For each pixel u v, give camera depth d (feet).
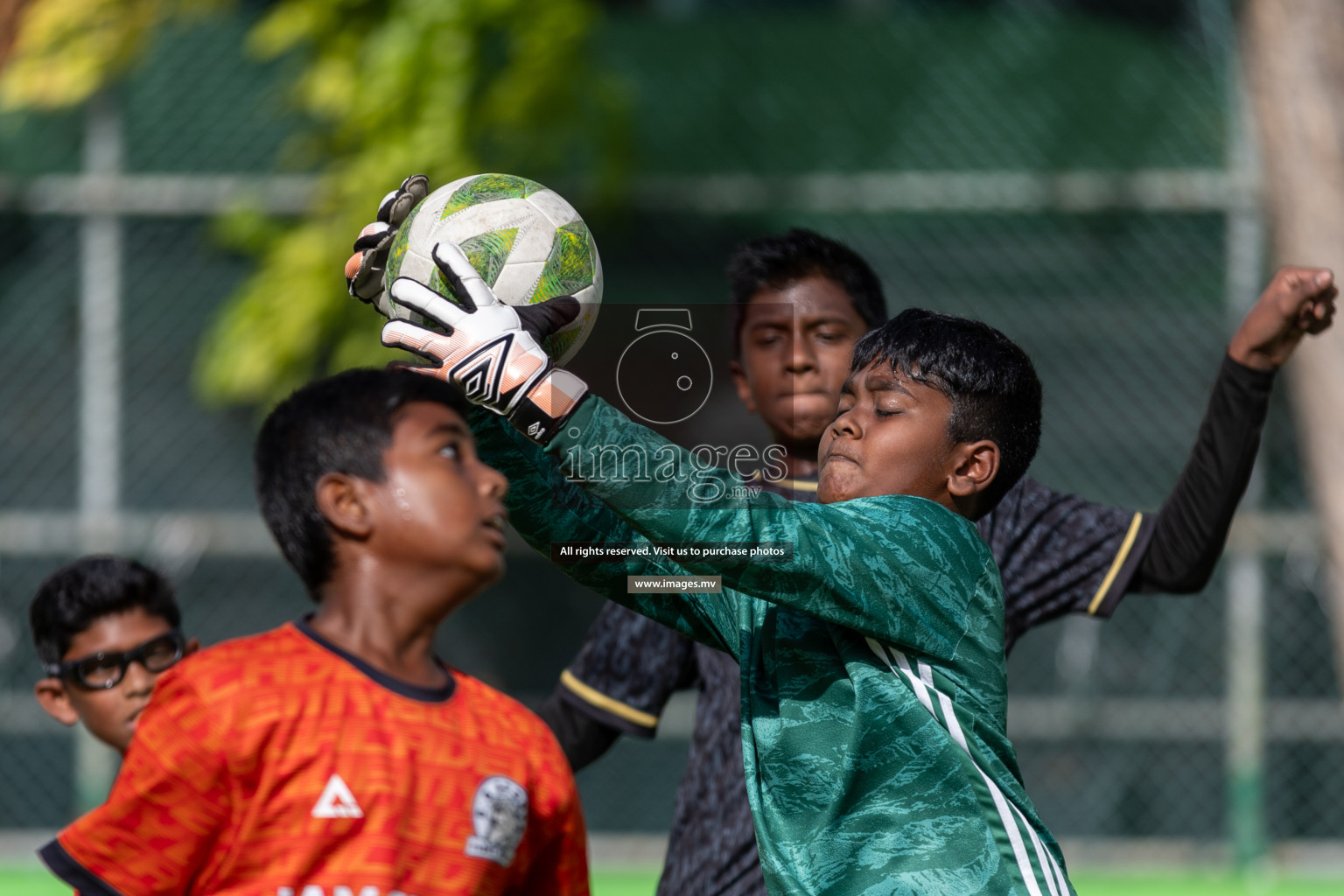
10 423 82.02
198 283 82.12
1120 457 81.00
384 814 20.42
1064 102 84.94
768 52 85.81
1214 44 84.23
